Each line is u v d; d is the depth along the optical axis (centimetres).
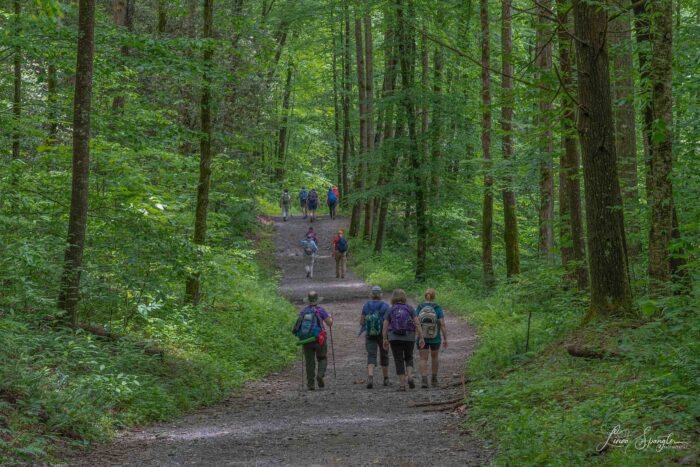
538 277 1529
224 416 936
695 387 614
